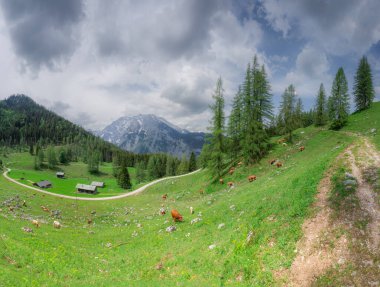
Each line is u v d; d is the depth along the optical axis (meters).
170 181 82.75
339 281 15.72
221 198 43.09
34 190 88.38
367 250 16.67
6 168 186.50
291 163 52.47
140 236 35.91
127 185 149.62
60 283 19.28
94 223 47.66
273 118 62.47
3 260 19.83
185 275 21.72
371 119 74.75
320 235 19.14
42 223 38.28
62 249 27.61
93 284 20.22
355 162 26.89
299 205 22.97
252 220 24.91
